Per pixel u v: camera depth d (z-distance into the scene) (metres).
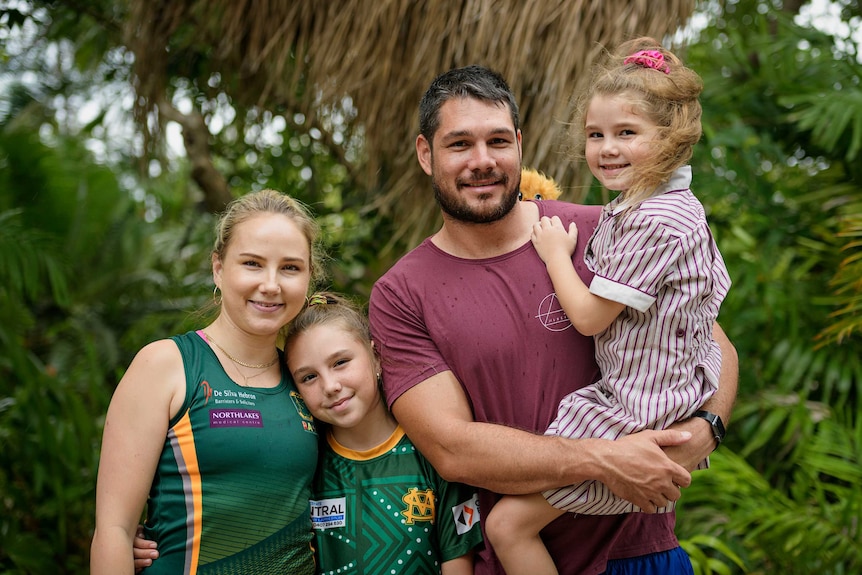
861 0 4.92
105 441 1.81
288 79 3.68
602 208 2.09
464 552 2.01
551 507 1.88
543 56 2.80
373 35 3.05
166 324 5.39
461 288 2.00
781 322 3.52
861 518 2.87
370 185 3.24
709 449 1.91
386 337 2.02
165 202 6.65
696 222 1.83
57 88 5.52
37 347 5.86
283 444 1.89
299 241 1.94
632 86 1.86
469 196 1.92
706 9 4.75
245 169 4.80
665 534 2.06
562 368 1.95
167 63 3.86
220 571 1.80
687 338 1.83
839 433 3.23
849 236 3.36
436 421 1.90
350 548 2.00
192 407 1.83
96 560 1.71
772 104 4.08
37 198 6.09
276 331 1.93
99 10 4.30
